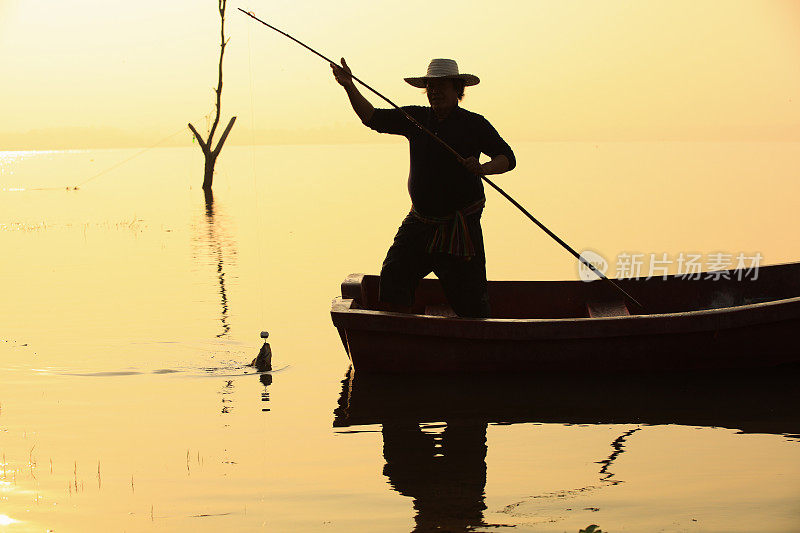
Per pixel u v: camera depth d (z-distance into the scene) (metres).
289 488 9.04
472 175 13.73
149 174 96.50
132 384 12.84
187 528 8.09
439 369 13.48
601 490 8.93
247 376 13.34
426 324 13.26
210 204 48.97
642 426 11.06
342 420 11.29
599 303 16.22
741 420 11.27
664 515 8.27
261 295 20.06
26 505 8.62
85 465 9.69
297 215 41.12
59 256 27.28
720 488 8.91
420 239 13.95
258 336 15.93
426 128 13.70
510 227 33.88
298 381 13.09
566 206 42.41
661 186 56.12
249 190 61.97
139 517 8.31
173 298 19.70
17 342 15.34
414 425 11.10
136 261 26.03
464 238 13.72
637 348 13.25
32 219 40.22
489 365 13.38
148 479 9.28
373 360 13.45
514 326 13.16
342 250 28.30
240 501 8.71
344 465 9.70
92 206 48.34
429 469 9.56
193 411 11.62
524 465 9.69
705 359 13.41
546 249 27.59
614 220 35.81
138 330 16.28
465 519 8.26
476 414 11.59
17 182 81.50
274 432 10.82
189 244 30.27
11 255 27.53
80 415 11.43
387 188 61.81
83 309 18.41
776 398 12.23
